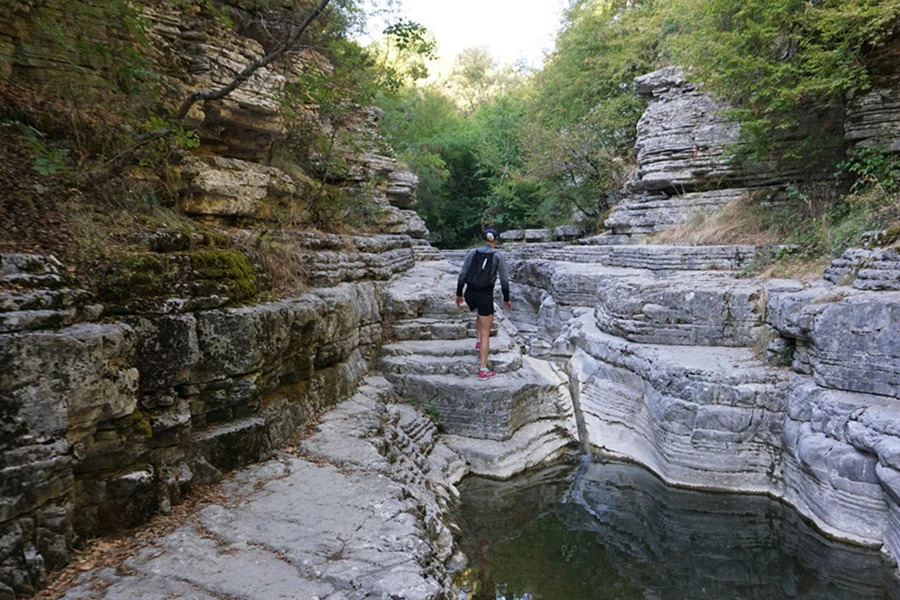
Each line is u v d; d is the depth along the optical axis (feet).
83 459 9.73
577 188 68.39
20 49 13.38
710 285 26.66
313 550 10.10
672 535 18.25
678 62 40.47
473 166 95.50
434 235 94.79
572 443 25.26
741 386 20.66
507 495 20.74
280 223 20.81
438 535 14.98
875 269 19.75
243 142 21.77
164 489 11.06
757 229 36.68
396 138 55.52
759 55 32.12
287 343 15.44
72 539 9.38
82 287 10.25
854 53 28.53
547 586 15.60
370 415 18.49
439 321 27.81
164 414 11.57
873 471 16.33
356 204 32.17
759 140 35.32
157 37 16.96
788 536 17.92
